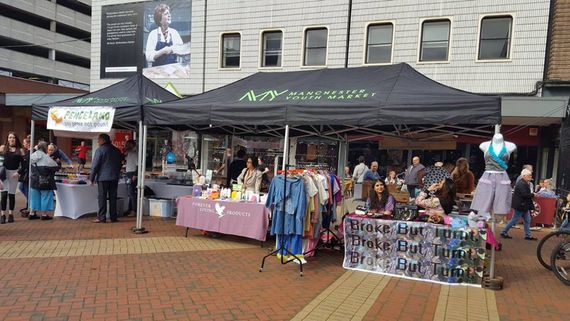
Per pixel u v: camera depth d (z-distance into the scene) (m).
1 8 46.22
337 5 14.77
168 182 10.65
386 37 14.39
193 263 5.99
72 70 54.16
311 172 6.46
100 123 8.09
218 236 7.87
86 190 9.32
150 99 8.80
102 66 18.11
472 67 13.33
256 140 15.66
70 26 53.50
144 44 17.41
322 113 6.34
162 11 17.08
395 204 6.38
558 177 12.02
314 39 15.27
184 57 16.83
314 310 4.44
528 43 12.77
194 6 16.62
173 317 4.08
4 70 45.22
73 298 4.46
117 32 17.80
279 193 6.04
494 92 13.11
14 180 8.51
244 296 4.77
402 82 6.78
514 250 7.88
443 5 13.58
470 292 5.24
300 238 6.12
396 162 15.08
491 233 5.50
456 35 13.47
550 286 5.62
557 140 12.62
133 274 5.36
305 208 6.04
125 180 10.29
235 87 8.27
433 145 13.90
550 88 12.44
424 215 6.10
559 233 6.36
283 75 8.41
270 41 15.87
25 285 4.79
